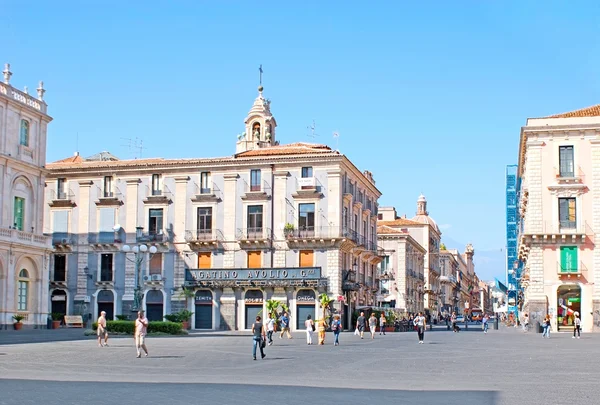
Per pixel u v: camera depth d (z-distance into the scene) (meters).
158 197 73.12
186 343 42.72
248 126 87.31
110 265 73.75
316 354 34.94
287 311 68.75
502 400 17.27
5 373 23.27
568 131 62.97
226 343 43.50
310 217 70.12
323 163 70.12
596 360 30.72
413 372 25.17
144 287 72.69
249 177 71.75
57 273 74.94
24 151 62.03
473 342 48.19
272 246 70.56
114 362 28.25
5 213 59.31
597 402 16.94
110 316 73.25
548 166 63.38
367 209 82.19
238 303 70.56
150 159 77.62
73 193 75.44
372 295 86.00
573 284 62.50
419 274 125.12
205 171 72.94
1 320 57.59
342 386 20.44
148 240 73.00
